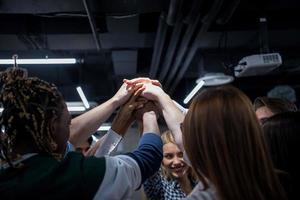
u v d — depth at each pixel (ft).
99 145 3.98
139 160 2.97
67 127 3.03
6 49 13.52
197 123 2.63
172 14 9.18
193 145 2.65
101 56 16.03
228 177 2.48
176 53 12.94
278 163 3.07
